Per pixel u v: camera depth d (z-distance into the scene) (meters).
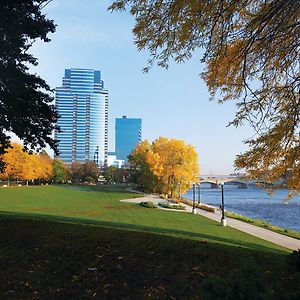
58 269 7.59
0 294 6.31
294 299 3.87
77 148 152.88
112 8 5.42
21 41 12.12
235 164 6.61
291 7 4.84
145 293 6.47
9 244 9.38
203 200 82.50
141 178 77.81
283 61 6.21
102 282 6.93
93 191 83.81
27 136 13.18
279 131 6.19
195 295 6.35
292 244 20.16
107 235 10.17
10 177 81.00
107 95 152.75
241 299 3.83
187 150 67.62
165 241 9.62
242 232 24.38
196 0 4.75
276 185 7.06
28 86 12.92
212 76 6.45
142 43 5.64
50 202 48.94
